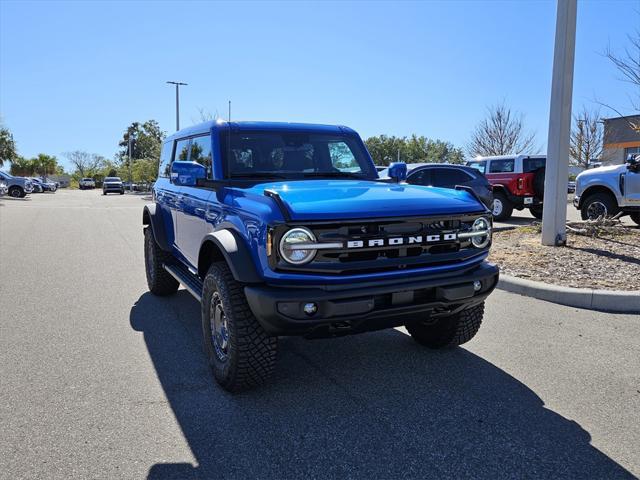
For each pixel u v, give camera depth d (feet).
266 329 11.00
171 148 20.80
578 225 32.76
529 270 23.12
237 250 11.55
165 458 9.73
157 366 14.21
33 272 27.20
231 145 15.40
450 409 11.59
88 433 10.62
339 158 16.85
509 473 9.23
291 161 15.97
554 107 27.50
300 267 10.68
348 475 9.19
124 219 59.41
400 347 15.52
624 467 9.41
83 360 14.61
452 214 12.10
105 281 25.00
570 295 19.40
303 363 14.35
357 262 11.03
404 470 9.32
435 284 11.69
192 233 16.39
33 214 66.54
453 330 14.38
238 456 9.79
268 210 10.97
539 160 50.31
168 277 21.04
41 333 16.97
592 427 10.78
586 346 15.28
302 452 9.92
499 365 14.01
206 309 13.06
